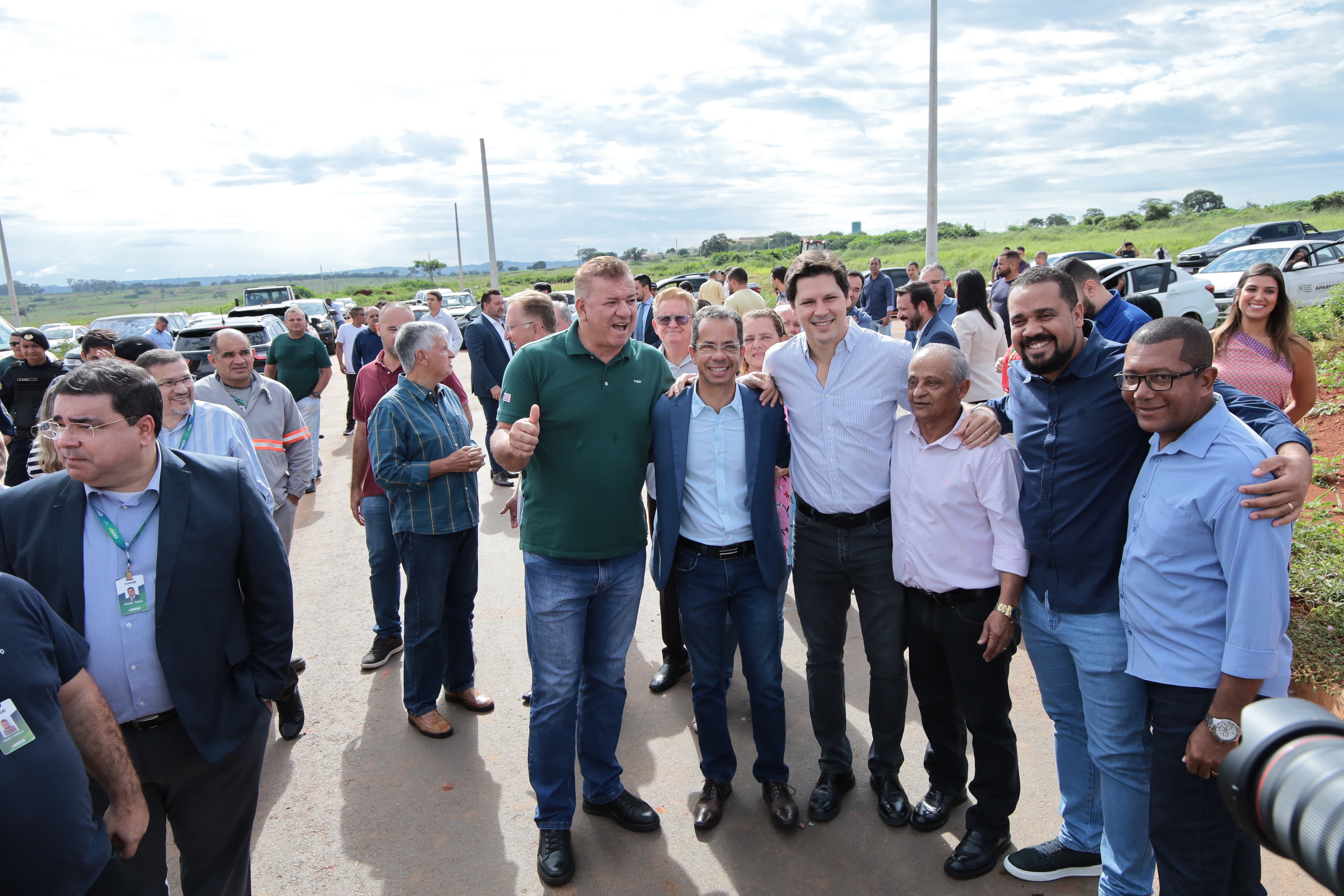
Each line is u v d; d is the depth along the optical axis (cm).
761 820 297
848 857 275
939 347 250
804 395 285
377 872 275
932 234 1493
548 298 494
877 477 277
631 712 381
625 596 294
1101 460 223
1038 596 242
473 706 383
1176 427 200
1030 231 4612
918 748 340
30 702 157
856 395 274
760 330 396
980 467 247
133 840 188
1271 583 185
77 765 164
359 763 343
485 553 611
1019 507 244
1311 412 666
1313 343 867
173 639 210
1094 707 234
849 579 289
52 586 204
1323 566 402
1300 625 365
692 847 284
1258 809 91
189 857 229
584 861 278
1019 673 396
